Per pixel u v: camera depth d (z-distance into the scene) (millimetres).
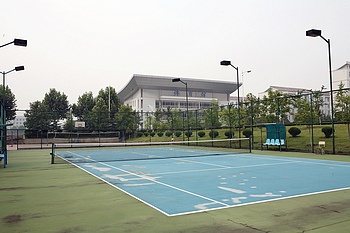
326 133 25516
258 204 6645
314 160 16328
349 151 20688
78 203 7016
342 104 23359
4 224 5441
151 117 51531
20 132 54469
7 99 60094
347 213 5906
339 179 9969
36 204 6977
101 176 11391
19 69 29562
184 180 10117
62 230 5062
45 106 63938
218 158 18375
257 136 31562
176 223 5348
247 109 29656
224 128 30969
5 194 8203
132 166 14633
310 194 7645
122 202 7035
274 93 36625
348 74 81750
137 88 89938
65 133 49688
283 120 27469
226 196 7504
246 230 4930
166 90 92562
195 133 36844
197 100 93375
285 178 10273
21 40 19422
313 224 5227
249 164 14812
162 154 22578
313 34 18938
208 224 5270
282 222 5355
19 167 15055
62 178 11055
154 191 8281
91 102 71562
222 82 96375
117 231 4969
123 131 49938
